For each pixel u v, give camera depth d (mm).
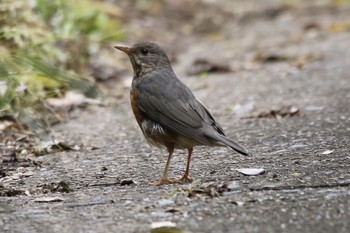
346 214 7570
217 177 9469
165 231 7270
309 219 7473
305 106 14141
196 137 9289
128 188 9227
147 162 10781
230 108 14672
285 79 17250
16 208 8359
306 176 9156
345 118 12766
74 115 14508
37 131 11523
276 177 9211
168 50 22875
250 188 8719
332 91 15297
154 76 10109
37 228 7562
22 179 10031
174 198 8422
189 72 19094
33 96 12312
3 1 14617
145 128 9883
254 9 30312
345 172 9250
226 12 29547
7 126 12742
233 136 12164
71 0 18203
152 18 26422
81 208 8250
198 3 29781
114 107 13789
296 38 23656
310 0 31938
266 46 22641
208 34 26047
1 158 11148
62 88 14602
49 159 11250
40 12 16406
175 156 11031
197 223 7480
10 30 13578
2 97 11344
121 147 11930
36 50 14422
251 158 10469
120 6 26438
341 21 26281
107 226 7520
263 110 14156
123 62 19781
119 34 20094
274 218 7539
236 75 18469
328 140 11234
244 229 7262
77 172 10320
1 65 10883
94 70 18312
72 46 17484
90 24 18906
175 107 9617
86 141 12461
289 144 11219
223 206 7992
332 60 19250
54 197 8820
